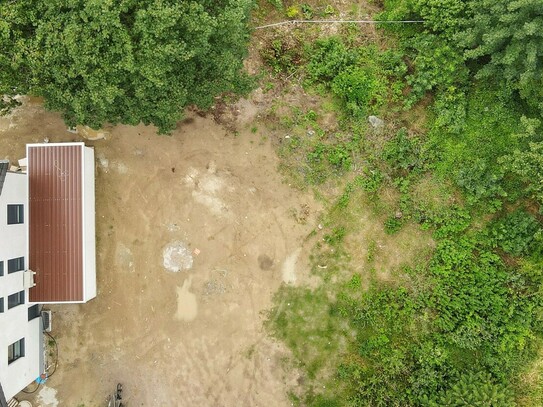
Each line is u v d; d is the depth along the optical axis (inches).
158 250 632.4
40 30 447.5
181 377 628.1
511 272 604.1
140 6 449.4
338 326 628.4
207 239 633.0
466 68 603.8
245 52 543.5
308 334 628.7
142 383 627.5
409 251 630.5
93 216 617.9
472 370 602.2
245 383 627.2
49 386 622.5
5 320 517.7
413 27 622.2
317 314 629.9
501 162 583.8
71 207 581.6
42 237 580.7
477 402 570.3
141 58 463.8
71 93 487.8
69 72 464.1
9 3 445.4
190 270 631.8
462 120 609.6
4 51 457.1
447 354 604.1
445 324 606.2
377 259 631.8
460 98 613.0
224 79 521.0
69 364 625.6
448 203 622.5
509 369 600.1
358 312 622.2
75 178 581.6
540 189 573.3
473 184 607.5
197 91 527.8
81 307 628.4
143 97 494.0
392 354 611.2
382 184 631.2
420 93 619.8
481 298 604.1
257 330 630.5
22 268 568.1
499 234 605.9
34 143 608.7
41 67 462.3
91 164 613.0
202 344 629.6
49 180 580.7
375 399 606.5
